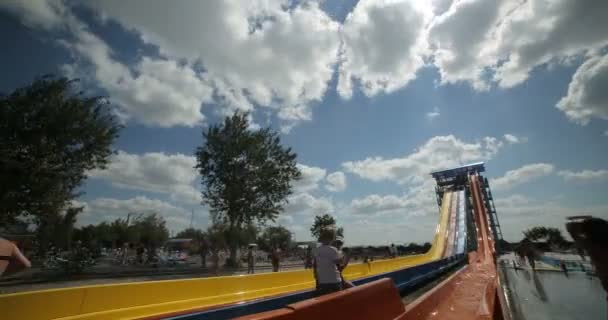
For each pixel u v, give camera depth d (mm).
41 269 21609
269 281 10008
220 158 36469
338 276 5348
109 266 25375
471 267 21109
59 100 19453
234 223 35281
